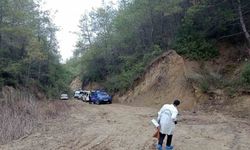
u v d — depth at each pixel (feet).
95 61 184.65
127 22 147.74
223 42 95.30
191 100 83.10
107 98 123.85
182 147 36.91
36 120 61.36
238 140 40.22
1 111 59.72
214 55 93.71
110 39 171.32
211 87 80.74
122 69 148.36
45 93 130.31
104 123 59.41
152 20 132.98
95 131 49.06
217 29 95.40
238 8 84.28
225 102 73.51
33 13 120.67
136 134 45.85
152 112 78.43
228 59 89.81
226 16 86.89
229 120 58.08
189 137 42.86
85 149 36.24
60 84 168.66
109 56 171.42
